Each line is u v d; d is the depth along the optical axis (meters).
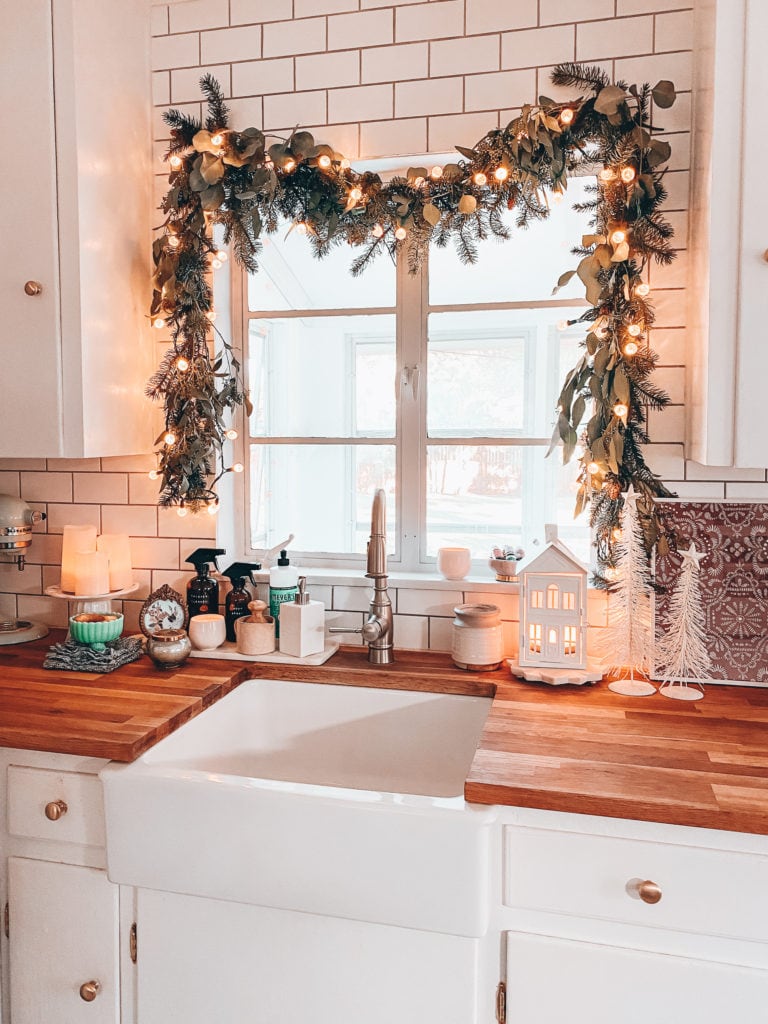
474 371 2.10
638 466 1.76
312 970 1.37
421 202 1.80
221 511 2.10
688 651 1.72
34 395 1.84
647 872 1.23
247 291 2.14
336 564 2.16
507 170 1.68
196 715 1.62
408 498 2.09
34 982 1.52
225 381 2.06
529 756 1.36
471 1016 1.31
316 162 1.81
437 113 1.88
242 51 1.99
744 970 1.21
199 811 1.36
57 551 2.19
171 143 1.95
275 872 1.33
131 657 1.89
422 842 1.26
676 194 1.76
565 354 2.07
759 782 1.26
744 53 1.43
